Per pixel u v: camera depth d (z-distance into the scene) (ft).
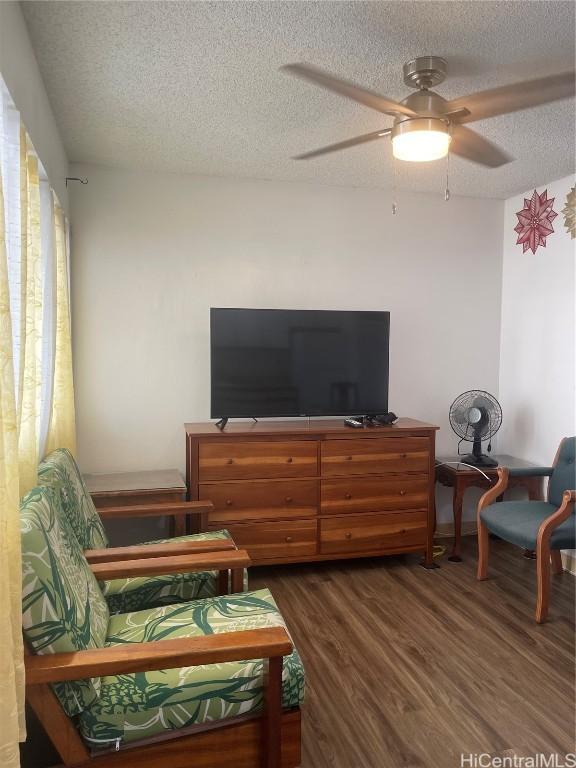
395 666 8.02
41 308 7.20
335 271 12.94
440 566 11.91
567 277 12.08
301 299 12.77
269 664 5.07
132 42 6.79
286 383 11.68
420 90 7.34
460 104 6.69
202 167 11.55
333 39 6.70
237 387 11.44
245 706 5.30
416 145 7.01
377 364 12.15
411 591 10.60
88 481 11.01
